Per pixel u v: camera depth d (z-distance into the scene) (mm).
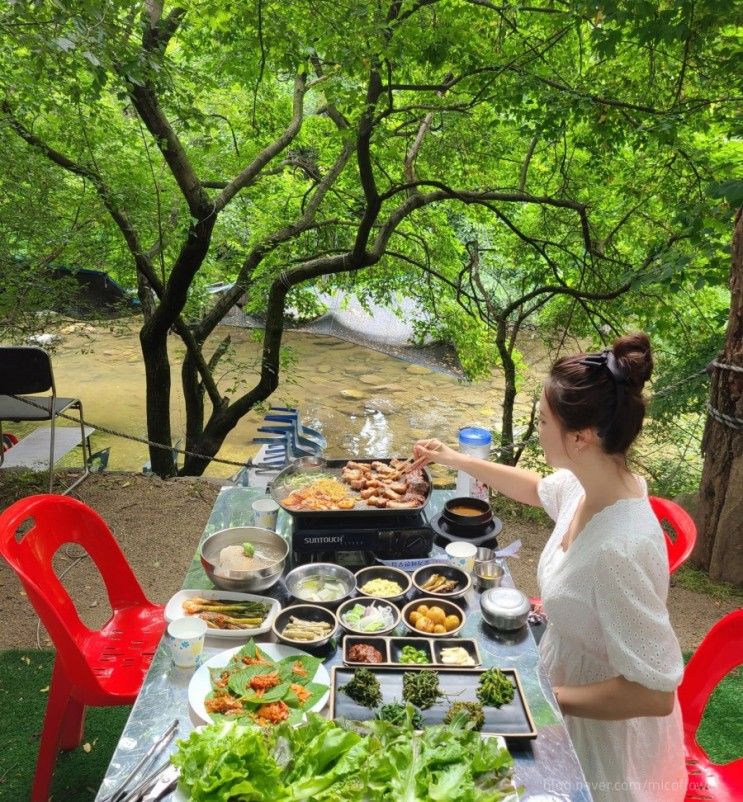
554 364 1756
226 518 2748
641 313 7012
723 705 3107
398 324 14211
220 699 1759
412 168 7000
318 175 8031
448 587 2271
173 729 1725
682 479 6031
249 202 8570
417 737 1557
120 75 4363
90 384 11867
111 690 2332
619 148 6473
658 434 5941
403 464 2676
